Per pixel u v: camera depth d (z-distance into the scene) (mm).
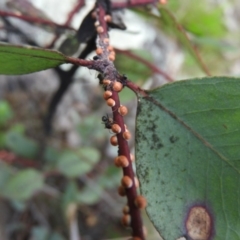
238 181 133
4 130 353
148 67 286
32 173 292
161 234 127
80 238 344
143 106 134
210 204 132
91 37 198
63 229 334
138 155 131
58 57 123
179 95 134
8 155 312
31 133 360
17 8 262
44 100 383
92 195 330
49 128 321
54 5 372
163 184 130
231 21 539
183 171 132
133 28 442
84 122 357
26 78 385
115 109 127
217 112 134
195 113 134
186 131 134
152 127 133
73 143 378
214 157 134
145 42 450
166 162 132
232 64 484
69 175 302
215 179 133
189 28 328
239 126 134
